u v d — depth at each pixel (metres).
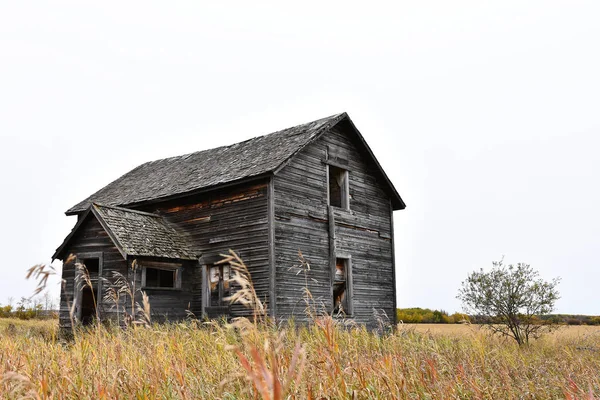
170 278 19.12
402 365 5.73
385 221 21.56
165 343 7.32
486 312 21.39
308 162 18.41
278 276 16.39
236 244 17.23
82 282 16.84
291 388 4.12
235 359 6.25
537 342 18.03
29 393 3.28
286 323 16.03
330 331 4.38
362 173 20.88
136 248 16.05
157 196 19.19
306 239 17.69
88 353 5.81
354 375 5.05
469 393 5.66
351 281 19.11
